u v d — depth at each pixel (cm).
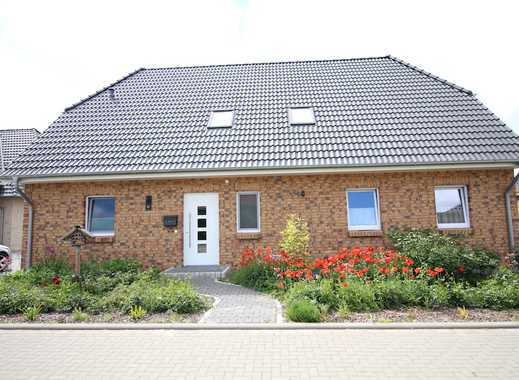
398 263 831
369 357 463
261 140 1198
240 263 1055
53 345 520
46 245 1166
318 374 418
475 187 1112
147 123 1326
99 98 1513
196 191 1163
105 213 1205
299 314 605
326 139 1181
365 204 1156
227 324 586
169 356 475
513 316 614
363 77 1529
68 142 1259
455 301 675
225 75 1633
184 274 1026
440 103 1312
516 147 1095
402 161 1070
